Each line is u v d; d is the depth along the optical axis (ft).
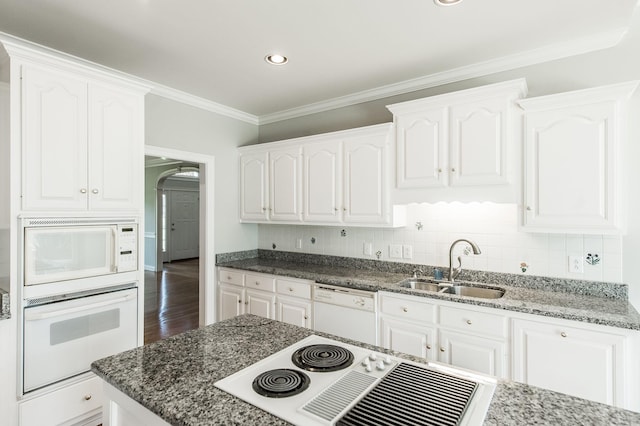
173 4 6.23
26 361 6.33
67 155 6.88
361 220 9.79
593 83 7.51
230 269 11.77
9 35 7.27
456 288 8.89
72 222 6.96
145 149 10.00
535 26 6.98
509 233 8.52
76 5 6.23
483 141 7.80
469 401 3.33
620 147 6.51
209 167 11.84
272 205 11.85
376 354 4.46
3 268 6.53
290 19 6.74
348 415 3.07
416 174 8.73
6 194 6.38
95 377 7.33
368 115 10.90
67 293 6.89
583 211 6.80
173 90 10.53
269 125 13.39
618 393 5.87
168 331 13.28
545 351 6.46
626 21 6.79
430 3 6.22
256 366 4.12
